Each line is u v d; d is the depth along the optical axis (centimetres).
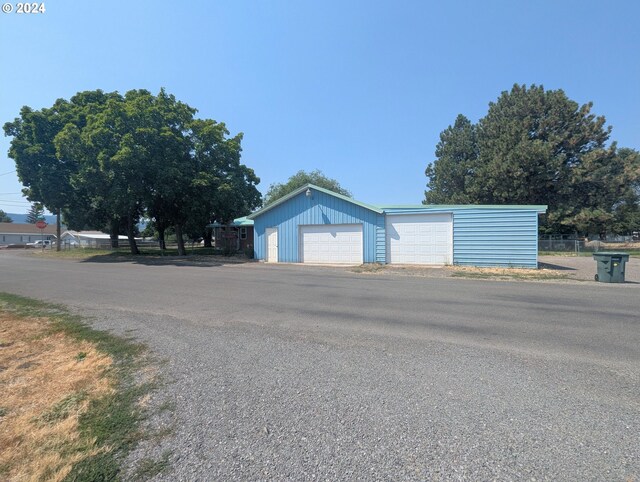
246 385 370
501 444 262
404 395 342
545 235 3394
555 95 3256
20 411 323
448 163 3866
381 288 1015
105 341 528
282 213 2022
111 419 306
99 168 2112
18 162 2291
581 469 233
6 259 2417
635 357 440
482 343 499
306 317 663
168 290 994
